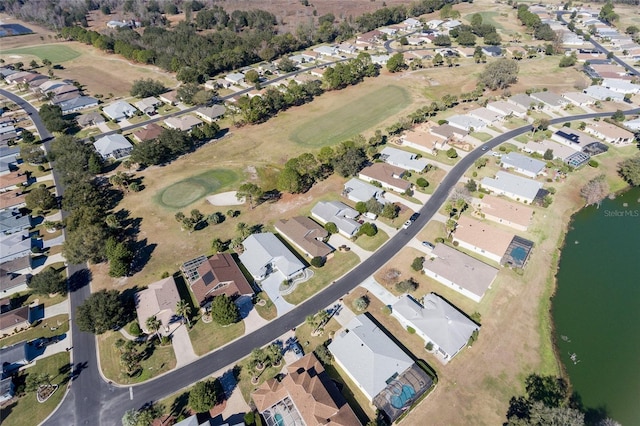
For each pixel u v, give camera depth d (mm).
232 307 81062
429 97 189125
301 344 79562
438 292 89875
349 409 65688
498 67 187000
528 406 66000
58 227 113062
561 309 87375
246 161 143375
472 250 101188
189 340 80938
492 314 84688
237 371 74938
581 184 126062
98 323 78938
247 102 167875
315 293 90875
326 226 107375
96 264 101562
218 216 116000
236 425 65125
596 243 105375
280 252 98875
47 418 68875
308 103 189125
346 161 128750
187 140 146625
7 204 122250
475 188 121188
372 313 85250
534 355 77000
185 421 64812
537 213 113312
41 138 164500
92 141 155375
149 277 96625
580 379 73812
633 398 71062
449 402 69000
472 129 155125
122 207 121188
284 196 124312
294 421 66312
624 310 87250
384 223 111062
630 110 169500
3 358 76062
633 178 124250
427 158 139500
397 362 72688
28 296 93000
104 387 73188
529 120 163125
